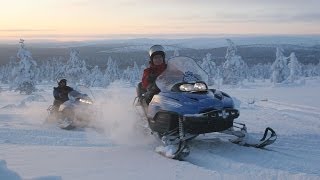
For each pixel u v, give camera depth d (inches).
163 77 283.3
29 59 1531.7
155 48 309.6
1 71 3169.3
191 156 245.9
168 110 260.7
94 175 195.0
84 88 412.5
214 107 252.1
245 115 497.0
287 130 362.3
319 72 3002.0
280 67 1822.1
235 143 281.9
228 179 188.2
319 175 198.1
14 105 621.6
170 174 197.6
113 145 281.4
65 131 347.9
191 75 277.0
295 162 229.1
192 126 250.8
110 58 2807.6
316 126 391.5
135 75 2365.9
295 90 1269.7
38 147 266.4
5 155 239.1
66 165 216.1
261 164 225.5
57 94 406.9
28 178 141.7
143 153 252.4
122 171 204.1
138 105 310.0
